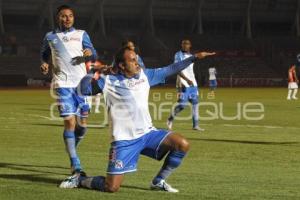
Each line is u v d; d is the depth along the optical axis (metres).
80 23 100.94
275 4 106.19
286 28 110.62
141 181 11.73
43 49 13.13
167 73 10.67
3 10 95.69
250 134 21.92
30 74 85.12
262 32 109.56
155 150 10.50
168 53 92.62
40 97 50.56
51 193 10.42
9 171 12.91
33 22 98.50
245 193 10.60
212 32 107.19
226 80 90.12
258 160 15.29
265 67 96.50
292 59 97.62
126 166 10.41
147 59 92.06
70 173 12.70
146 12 101.12
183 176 12.45
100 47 96.06
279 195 10.46
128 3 100.06
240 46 100.44
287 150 17.28
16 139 19.62
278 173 13.09
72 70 12.81
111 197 10.12
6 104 40.25
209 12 104.94
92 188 10.77
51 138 19.94
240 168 13.84
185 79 22.67
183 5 103.06
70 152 12.00
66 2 97.00
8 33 93.25
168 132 10.59
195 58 10.65
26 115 30.50
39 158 15.20
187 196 10.25
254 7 105.69
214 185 11.39
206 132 22.70
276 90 70.38
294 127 24.91
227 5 104.81
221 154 16.38
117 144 10.41
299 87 77.12
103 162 14.59
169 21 104.94
